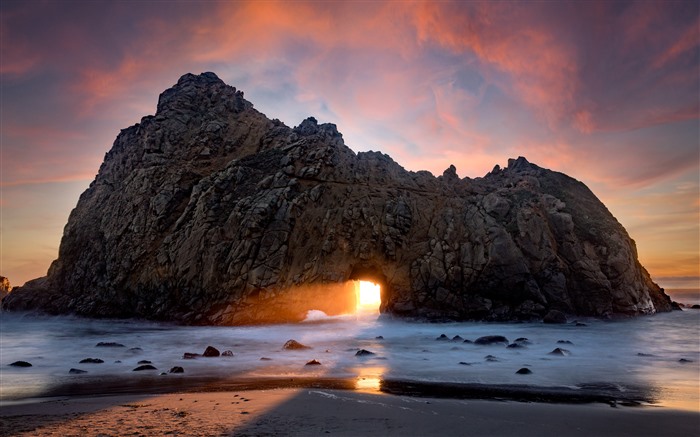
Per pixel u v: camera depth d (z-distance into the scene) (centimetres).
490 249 3381
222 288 3362
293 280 3369
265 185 3819
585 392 1159
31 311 3925
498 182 4469
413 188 4072
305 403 968
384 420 820
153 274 3609
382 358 1828
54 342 2434
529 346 2100
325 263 3459
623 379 1361
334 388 1209
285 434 724
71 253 4391
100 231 4256
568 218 3672
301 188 3797
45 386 1312
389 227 3628
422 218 3822
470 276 3350
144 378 1441
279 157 4138
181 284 3459
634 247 4066
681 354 1872
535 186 4206
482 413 884
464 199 4009
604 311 3312
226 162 4347
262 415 857
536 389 1201
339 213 3681
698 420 843
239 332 2847
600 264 3553
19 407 961
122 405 964
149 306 3528
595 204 4116
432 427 774
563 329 2780
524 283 3272
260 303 3269
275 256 3412
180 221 3809
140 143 4603
